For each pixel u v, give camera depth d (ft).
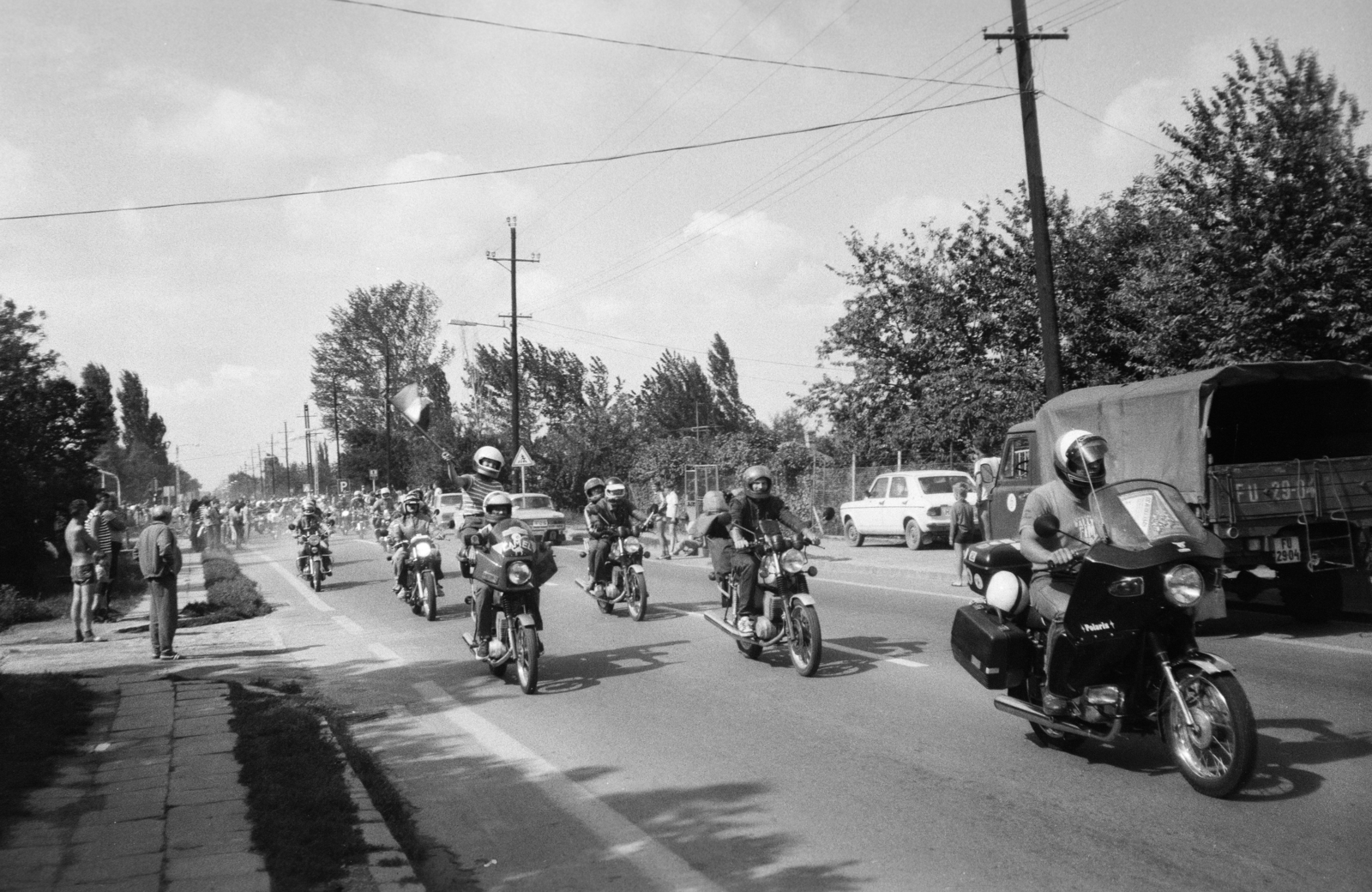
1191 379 36.47
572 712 26.81
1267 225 52.54
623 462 142.61
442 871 16.11
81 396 81.30
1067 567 19.06
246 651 39.58
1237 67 55.26
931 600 47.09
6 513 71.20
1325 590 36.11
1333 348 52.13
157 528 37.96
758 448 120.67
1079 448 18.66
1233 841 15.69
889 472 90.53
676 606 48.96
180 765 20.90
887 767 20.56
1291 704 23.98
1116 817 17.03
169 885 14.52
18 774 19.72
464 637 32.99
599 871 15.90
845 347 95.61
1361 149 52.75
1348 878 14.14
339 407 237.86
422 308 235.61
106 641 43.50
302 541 67.41
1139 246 83.46
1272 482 35.29
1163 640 18.02
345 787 19.34
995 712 24.80
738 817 18.02
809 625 29.43
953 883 14.67
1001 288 86.63
